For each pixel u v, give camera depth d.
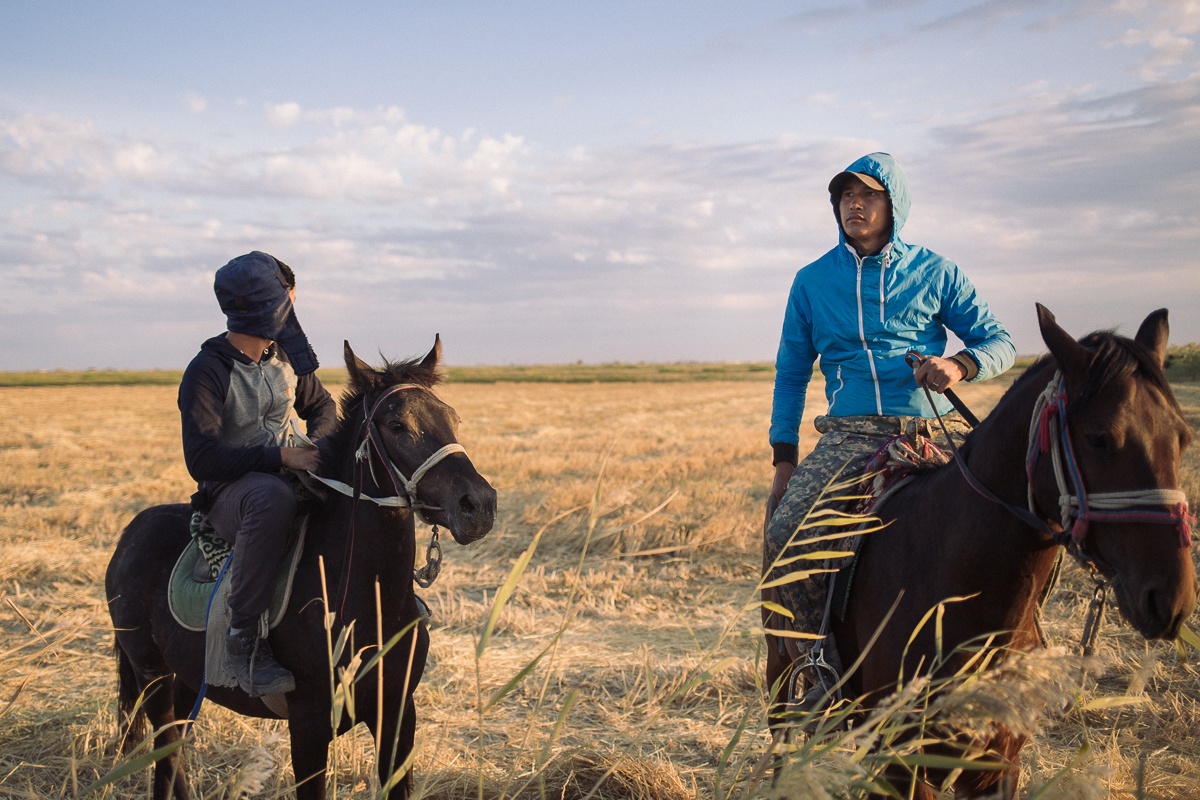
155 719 4.04
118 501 13.29
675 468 15.09
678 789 3.95
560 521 10.63
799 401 3.82
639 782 3.93
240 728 4.95
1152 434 2.26
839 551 3.08
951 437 3.18
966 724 2.14
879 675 2.93
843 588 3.09
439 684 5.88
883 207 3.39
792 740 2.45
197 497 3.77
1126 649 5.76
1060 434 2.41
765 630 2.62
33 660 6.16
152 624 3.95
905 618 2.85
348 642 3.37
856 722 3.06
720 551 9.42
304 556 3.60
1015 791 2.78
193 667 3.71
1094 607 2.60
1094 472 2.32
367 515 3.43
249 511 3.43
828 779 1.99
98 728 4.75
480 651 2.21
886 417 3.33
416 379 3.65
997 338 3.25
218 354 3.73
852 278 3.43
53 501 13.33
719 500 11.62
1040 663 2.02
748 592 8.16
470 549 9.80
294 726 3.47
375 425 3.44
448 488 3.29
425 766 4.28
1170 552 2.21
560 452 18.86
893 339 3.39
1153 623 2.21
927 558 2.85
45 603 7.88
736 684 5.67
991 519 2.67
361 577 3.43
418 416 3.39
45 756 4.57
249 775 2.32
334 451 3.64
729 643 6.55
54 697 5.51
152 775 4.05
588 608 7.71
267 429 3.92
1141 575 2.23
